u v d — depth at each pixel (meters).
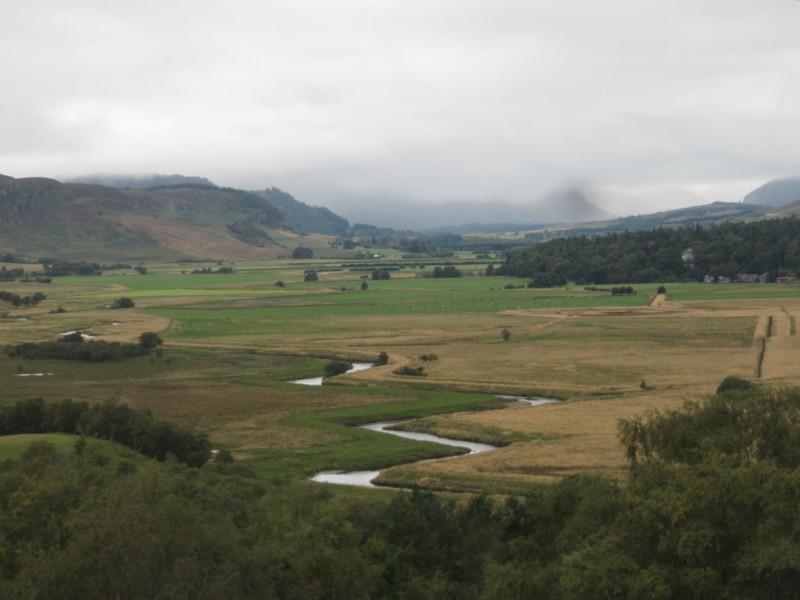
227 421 128.62
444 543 60.94
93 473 57.34
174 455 87.81
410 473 95.94
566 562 44.12
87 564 38.19
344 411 136.38
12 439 96.44
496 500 78.62
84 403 111.62
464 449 111.38
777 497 42.97
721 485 43.22
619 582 41.56
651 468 51.97
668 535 42.62
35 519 47.94
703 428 60.28
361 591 49.94
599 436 110.56
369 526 62.22
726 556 42.41
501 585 48.03
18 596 37.44
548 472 94.00
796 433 57.62
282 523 53.19
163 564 39.28
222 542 43.47
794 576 39.59
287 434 119.69
